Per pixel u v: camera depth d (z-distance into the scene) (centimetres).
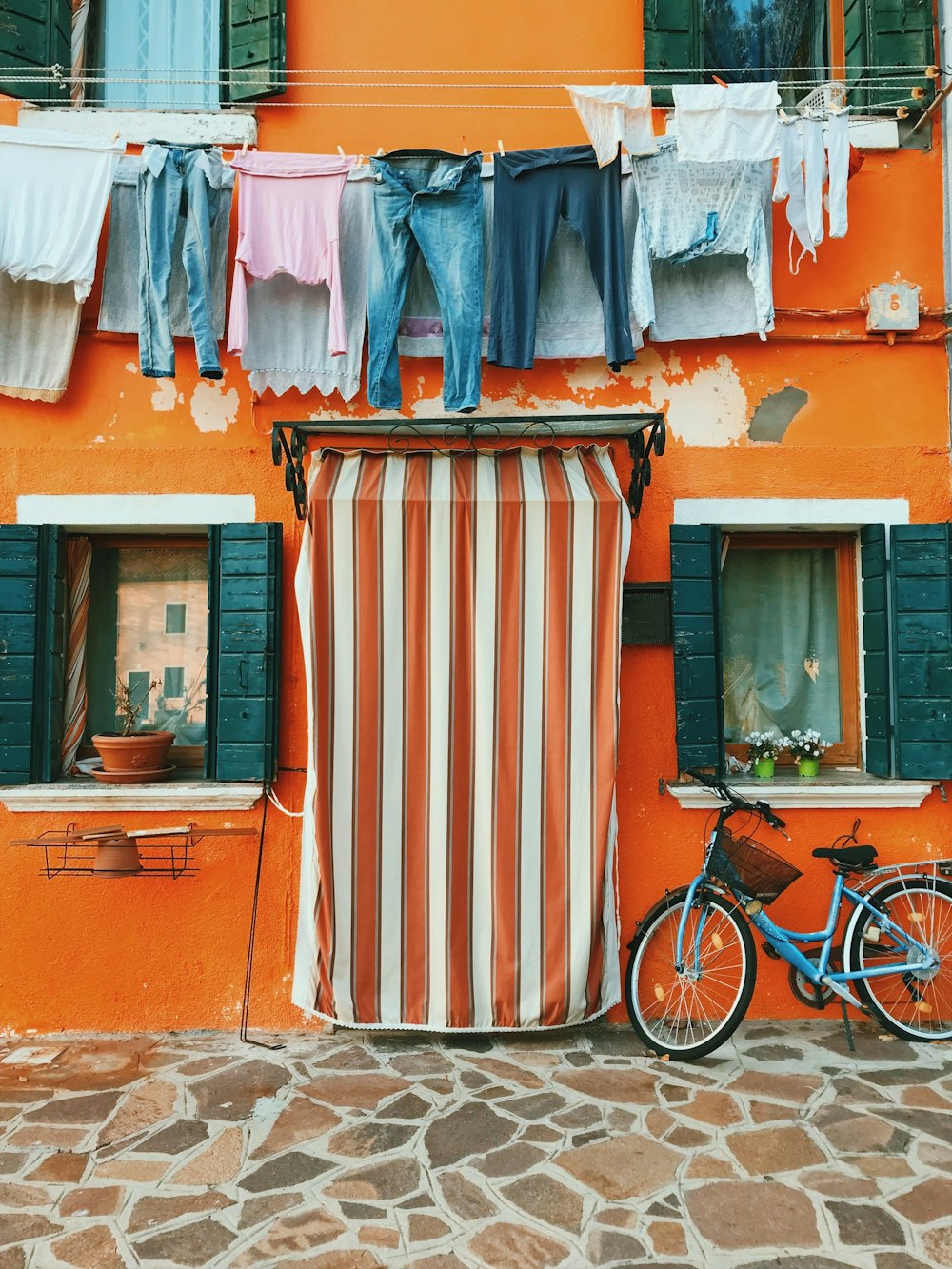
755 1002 463
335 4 486
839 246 481
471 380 435
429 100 484
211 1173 324
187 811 460
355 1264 276
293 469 440
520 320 443
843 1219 296
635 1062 412
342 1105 373
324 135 482
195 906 459
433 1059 419
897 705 465
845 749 497
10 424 468
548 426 450
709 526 468
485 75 485
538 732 436
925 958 433
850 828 470
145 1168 328
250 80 474
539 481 444
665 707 470
